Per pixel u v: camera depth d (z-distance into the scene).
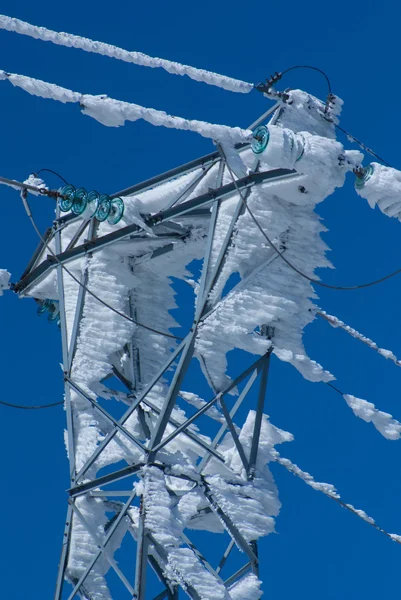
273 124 100.31
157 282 113.69
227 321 100.31
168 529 98.31
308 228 100.62
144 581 97.44
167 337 113.75
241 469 105.56
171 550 97.88
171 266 111.75
